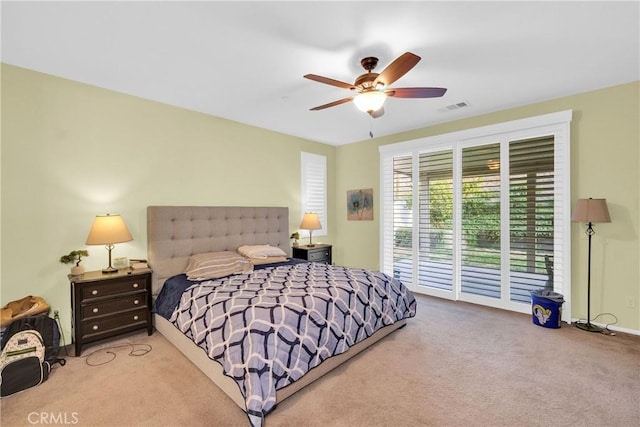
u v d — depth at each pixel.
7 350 2.09
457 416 1.81
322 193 5.38
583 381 2.16
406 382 2.17
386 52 2.34
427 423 1.76
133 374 2.27
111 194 3.04
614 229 3.05
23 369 2.08
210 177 3.83
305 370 2.01
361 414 1.83
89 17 1.91
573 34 2.13
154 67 2.57
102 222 2.68
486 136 3.83
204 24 1.99
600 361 2.44
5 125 2.48
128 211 3.15
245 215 4.09
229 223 3.90
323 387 2.11
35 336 2.22
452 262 4.13
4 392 2.00
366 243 5.21
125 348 2.70
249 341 1.85
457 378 2.22
